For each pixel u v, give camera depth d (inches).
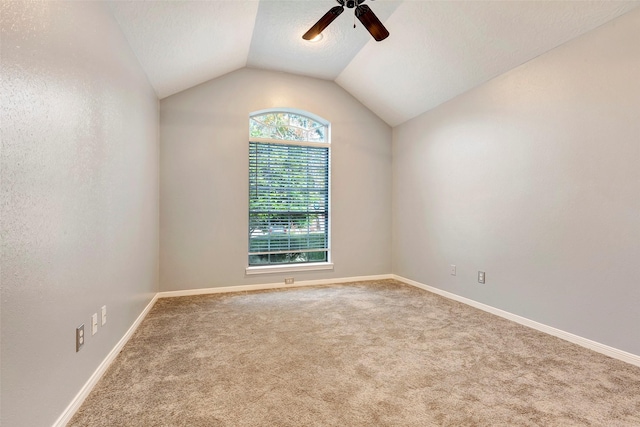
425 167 155.3
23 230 44.1
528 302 105.3
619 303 81.2
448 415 58.9
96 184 69.5
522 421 57.1
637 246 77.9
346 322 109.0
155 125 131.6
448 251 140.6
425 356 83.4
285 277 160.6
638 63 77.4
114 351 80.5
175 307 125.5
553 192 97.2
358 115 174.2
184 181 144.4
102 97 73.1
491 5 93.7
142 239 110.3
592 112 86.8
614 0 77.7
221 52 127.1
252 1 101.2
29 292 45.5
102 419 57.2
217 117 149.6
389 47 128.3
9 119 41.3
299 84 162.4
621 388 67.9
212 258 148.6
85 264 63.8
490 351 86.4
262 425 56.0
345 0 87.1
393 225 179.3
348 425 56.1
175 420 57.2
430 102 147.3
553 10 86.7
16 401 42.5
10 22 41.4
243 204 153.6
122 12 81.2
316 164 169.8
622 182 80.7
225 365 78.0
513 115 110.3
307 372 74.8
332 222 169.3
